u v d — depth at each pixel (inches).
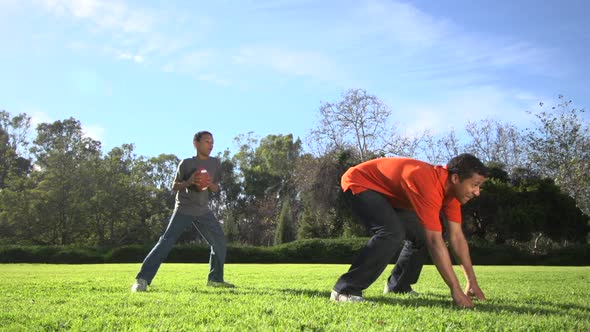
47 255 1013.8
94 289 207.9
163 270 462.9
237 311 130.0
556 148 1352.1
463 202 153.6
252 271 463.2
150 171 2460.6
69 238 1612.9
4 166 2053.4
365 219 158.7
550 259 991.0
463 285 264.8
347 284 155.9
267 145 2758.4
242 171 2768.2
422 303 155.3
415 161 157.2
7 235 1504.7
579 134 1346.0
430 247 147.6
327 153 1380.4
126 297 167.5
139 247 1040.2
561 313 140.4
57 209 1515.7
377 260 153.8
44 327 107.4
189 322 113.7
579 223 1141.1
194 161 224.2
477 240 1079.0
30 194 1496.1
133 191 1704.0
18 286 223.5
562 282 297.3
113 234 1680.6
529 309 147.2
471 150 1551.4
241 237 2314.2
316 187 1337.4
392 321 116.6
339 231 1364.4
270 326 107.5
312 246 1070.4
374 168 162.7
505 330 108.2
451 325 112.3
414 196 147.8
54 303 151.7
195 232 1996.8
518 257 1003.9
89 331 102.9
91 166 1615.4
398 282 194.4
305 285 246.7
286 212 1572.3
